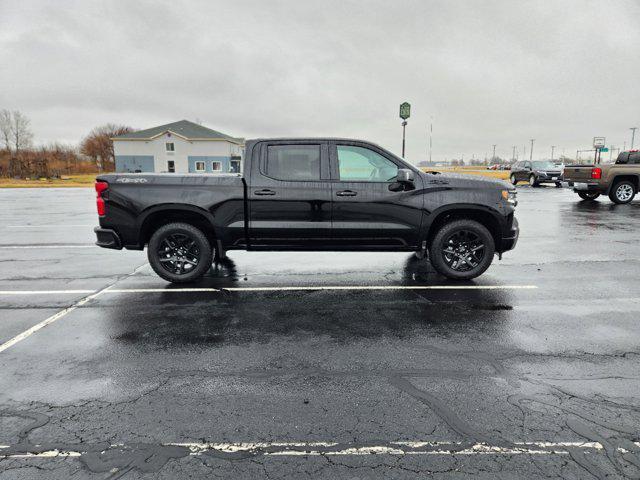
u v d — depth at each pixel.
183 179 5.29
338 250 5.51
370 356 3.35
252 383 2.93
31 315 4.34
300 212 5.31
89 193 25.05
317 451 2.22
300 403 2.67
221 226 5.33
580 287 5.29
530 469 2.08
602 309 4.46
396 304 4.66
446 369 3.12
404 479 2.02
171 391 2.83
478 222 5.60
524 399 2.70
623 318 4.18
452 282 5.58
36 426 2.43
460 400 2.70
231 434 2.37
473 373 3.05
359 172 5.39
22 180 43.16
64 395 2.78
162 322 4.12
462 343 3.59
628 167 14.71
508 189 5.41
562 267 6.36
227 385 2.90
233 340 3.68
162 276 5.47
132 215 5.25
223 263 6.86
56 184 35.94
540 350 3.44
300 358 3.32
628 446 2.24
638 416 2.51
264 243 5.43
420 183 5.35
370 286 5.41
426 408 2.61
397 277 5.89
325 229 5.34
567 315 4.27
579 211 13.38
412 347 3.51
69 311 4.46
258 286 5.44
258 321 4.14
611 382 2.92
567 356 3.33
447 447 2.25
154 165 51.38
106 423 2.47
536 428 2.40
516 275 5.91
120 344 3.60
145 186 5.25
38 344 3.60
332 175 5.34
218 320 4.18
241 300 4.83
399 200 5.32
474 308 4.50
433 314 4.32
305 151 5.35
